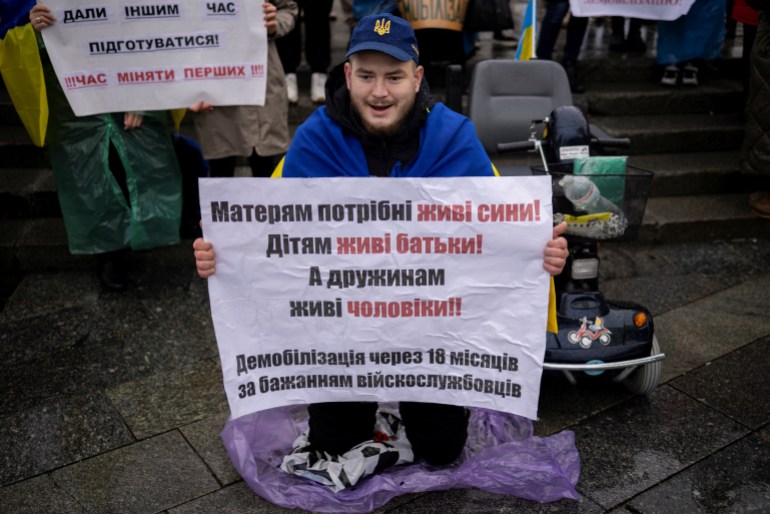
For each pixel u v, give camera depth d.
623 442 3.08
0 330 3.92
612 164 2.94
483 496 2.77
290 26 3.89
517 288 2.46
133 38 3.61
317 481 2.73
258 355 2.55
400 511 2.69
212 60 3.70
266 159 4.19
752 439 3.10
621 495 2.78
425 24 5.00
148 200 4.05
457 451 2.82
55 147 3.90
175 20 3.60
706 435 3.12
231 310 2.50
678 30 5.88
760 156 4.82
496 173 2.62
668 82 6.20
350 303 2.50
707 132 5.71
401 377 2.60
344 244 2.43
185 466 2.94
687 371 3.59
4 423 3.19
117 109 3.74
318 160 2.49
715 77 6.54
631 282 4.52
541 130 4.28
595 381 3.51
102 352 3.73
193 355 3.71
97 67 3.64
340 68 2.47
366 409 2.78
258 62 3.72
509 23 5.20
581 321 3.15
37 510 2.70
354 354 2.56
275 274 2.46
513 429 3.08
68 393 3.41
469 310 2.49
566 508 2.72
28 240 4.52
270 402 2.61
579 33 5.89
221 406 3.31
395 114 2.33
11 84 3.61
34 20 3.50
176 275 4.46
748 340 3.85
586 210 2.90
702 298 4.32
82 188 3.96
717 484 2.84
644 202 2.92
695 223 4.96
